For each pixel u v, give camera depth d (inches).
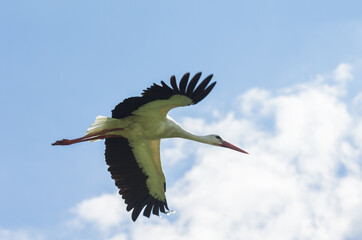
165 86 590.6
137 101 609.9
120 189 697.6
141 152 694.5
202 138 701.9
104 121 640.4
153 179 709.3
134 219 696.4
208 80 596.1
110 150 694.5
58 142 643.5
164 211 708.0
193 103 605.3
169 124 655.8
